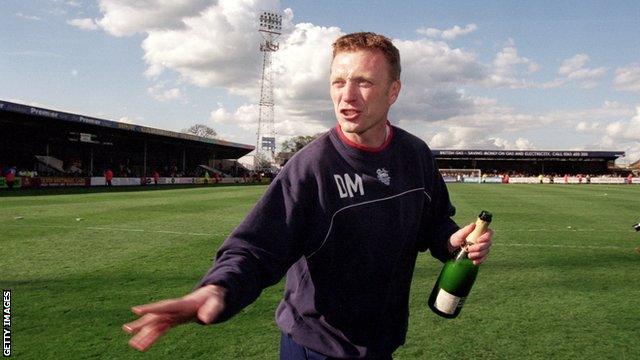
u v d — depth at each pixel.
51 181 28.25
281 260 1.50
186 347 3.40
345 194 1.55
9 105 25.92
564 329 3.83
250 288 1.33
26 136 35.88
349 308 1.63
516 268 6.05
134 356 3.24
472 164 67.50
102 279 5.28
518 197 21.73
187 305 1.10
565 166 66.06
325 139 1.62
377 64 1.49
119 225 9.95
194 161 56.38
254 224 1.48
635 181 51.72
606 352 3.38
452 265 1.91
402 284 1.77
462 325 3.93
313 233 1.58
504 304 4.50
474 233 1.78
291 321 1.68
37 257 6.51
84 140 35.72
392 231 1.61
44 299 4.51
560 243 8.09
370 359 1.66
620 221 11.55
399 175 1.65
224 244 1.46
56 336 3.58
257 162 68.81
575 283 5.29
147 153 48.81
